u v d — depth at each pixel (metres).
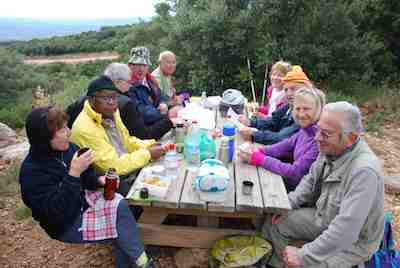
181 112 4.36
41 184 2.40
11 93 10.78
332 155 2.47
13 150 5.16
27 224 3.56
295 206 2.80
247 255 2.62
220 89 8.62
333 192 2.46
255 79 8.41
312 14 8.28
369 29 9.62
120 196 2.68
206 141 3.17
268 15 8.07
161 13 10.25
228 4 8.45
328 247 2.30
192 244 2.92
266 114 5.03
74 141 2.89
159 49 9.17
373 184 2.23
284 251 2.50
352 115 2.29
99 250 3.20
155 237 2.94
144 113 4.09
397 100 7.68
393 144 5.91
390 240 2.51
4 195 4.09
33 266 3.02
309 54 8.10
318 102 2.94
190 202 2.53
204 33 8.20
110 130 3.15
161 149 3.16
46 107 2.40
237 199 2.58
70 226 2.52
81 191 2.63
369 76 8.75
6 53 12.23
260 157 3.08
